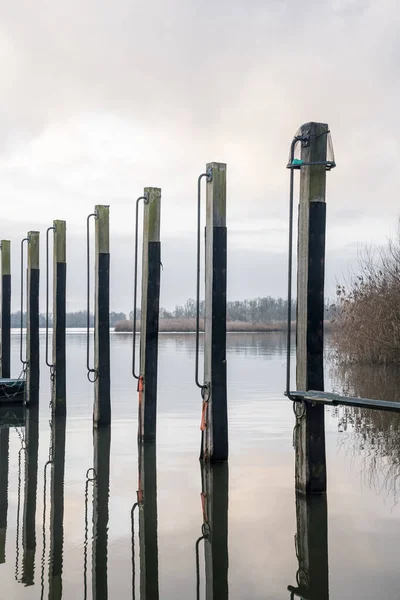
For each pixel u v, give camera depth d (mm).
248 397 16734
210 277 9961
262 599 5613
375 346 22328
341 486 8641
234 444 11383
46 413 15328
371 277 22875
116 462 10422
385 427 12555
